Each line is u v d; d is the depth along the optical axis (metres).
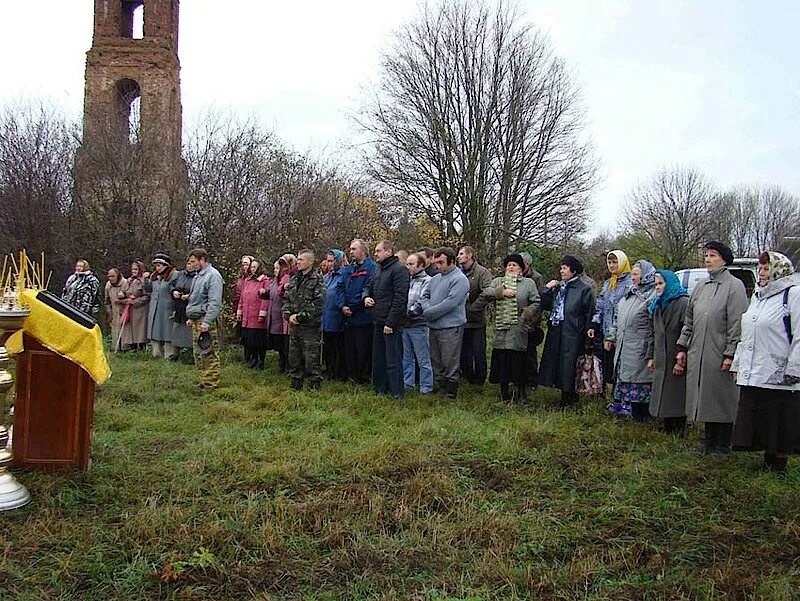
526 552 4.06
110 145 20.00
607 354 8.55
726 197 48.78
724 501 4.93
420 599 3.44
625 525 4.50
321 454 5.74
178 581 3.60
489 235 26.88
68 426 5.03
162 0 26.25
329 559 3.89
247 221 17.45
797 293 5.35
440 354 8.53
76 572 3.64
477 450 6.08
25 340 4.93
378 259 8.53
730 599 3.51
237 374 10.08
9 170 20.95
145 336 12.66
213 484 5.01
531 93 27.05
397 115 27.45
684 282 15.86
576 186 27.42
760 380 5.46
